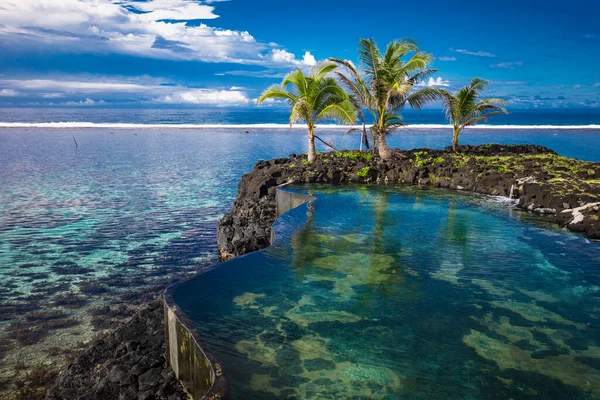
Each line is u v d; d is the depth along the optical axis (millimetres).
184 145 46156
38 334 8188
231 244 12422
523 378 4480
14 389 6488
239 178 26828
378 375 4516
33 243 13969
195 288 6598
